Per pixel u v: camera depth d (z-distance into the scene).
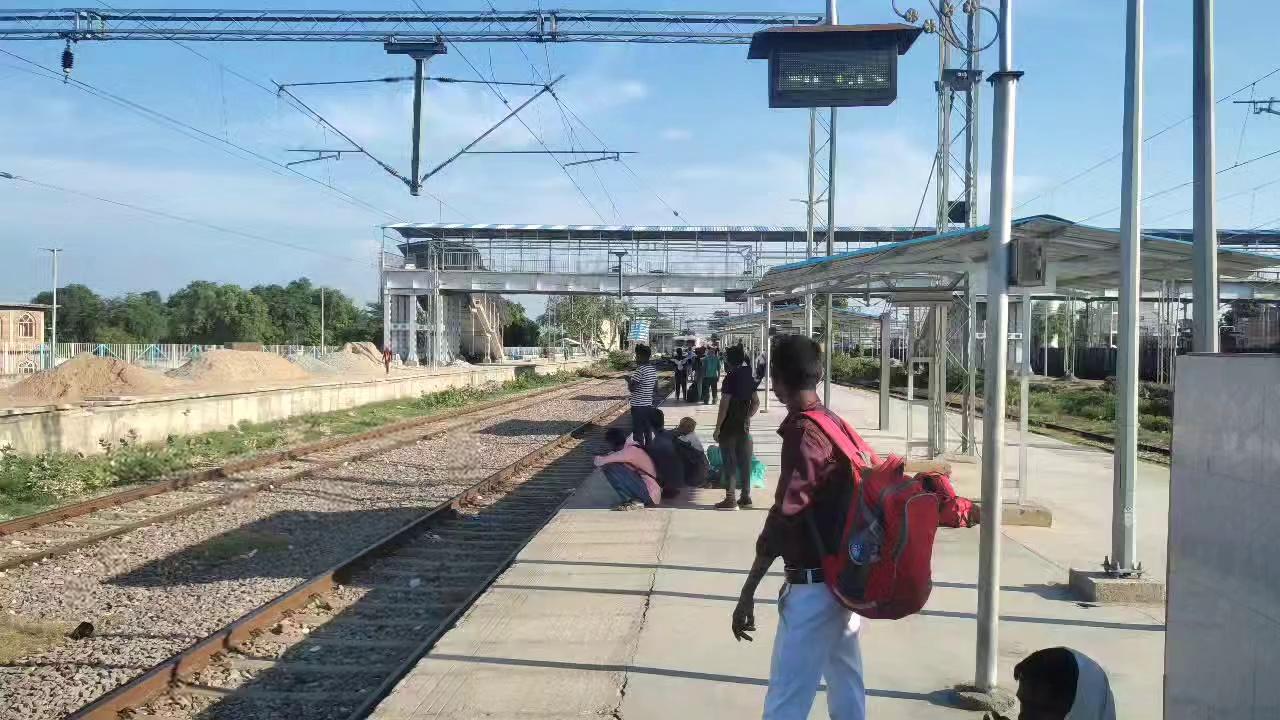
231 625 6.62
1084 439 20.39
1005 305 4.64
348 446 19.16
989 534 4.67
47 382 25.23
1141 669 5.17
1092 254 8.59
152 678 5.60
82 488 13.56
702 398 29.66
